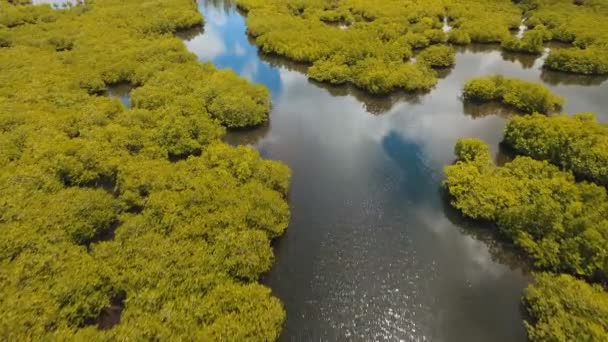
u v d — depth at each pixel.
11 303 27.72
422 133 51.84
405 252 36.19
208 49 80.06
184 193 38.22
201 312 28.05
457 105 57.41
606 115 52.50
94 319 29.06
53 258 31.55
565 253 31.86
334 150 49.53
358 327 30.48
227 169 42.44
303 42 72.94
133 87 64.88
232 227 34.88
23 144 46.31
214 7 107.88
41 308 27.67
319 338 29.73
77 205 36.62
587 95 57.66
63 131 49.06
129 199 38.47
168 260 31.61
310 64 70.25
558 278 30.23
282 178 41.66
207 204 37.34
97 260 31.97
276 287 33.28
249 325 27.61
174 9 94.19
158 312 28.22
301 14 92.62
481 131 51.41
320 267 34.94
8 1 104.06
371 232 38.19
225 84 58.75
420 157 47.41
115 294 30.25
